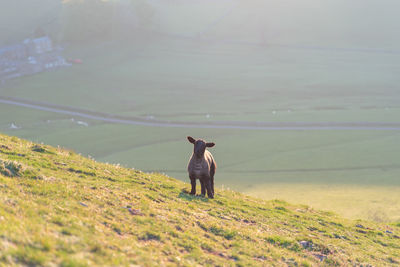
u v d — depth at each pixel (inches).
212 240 651.5
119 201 682.2
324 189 3897.6
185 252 557.9
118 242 491.8
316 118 7819.9
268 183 4234.7
